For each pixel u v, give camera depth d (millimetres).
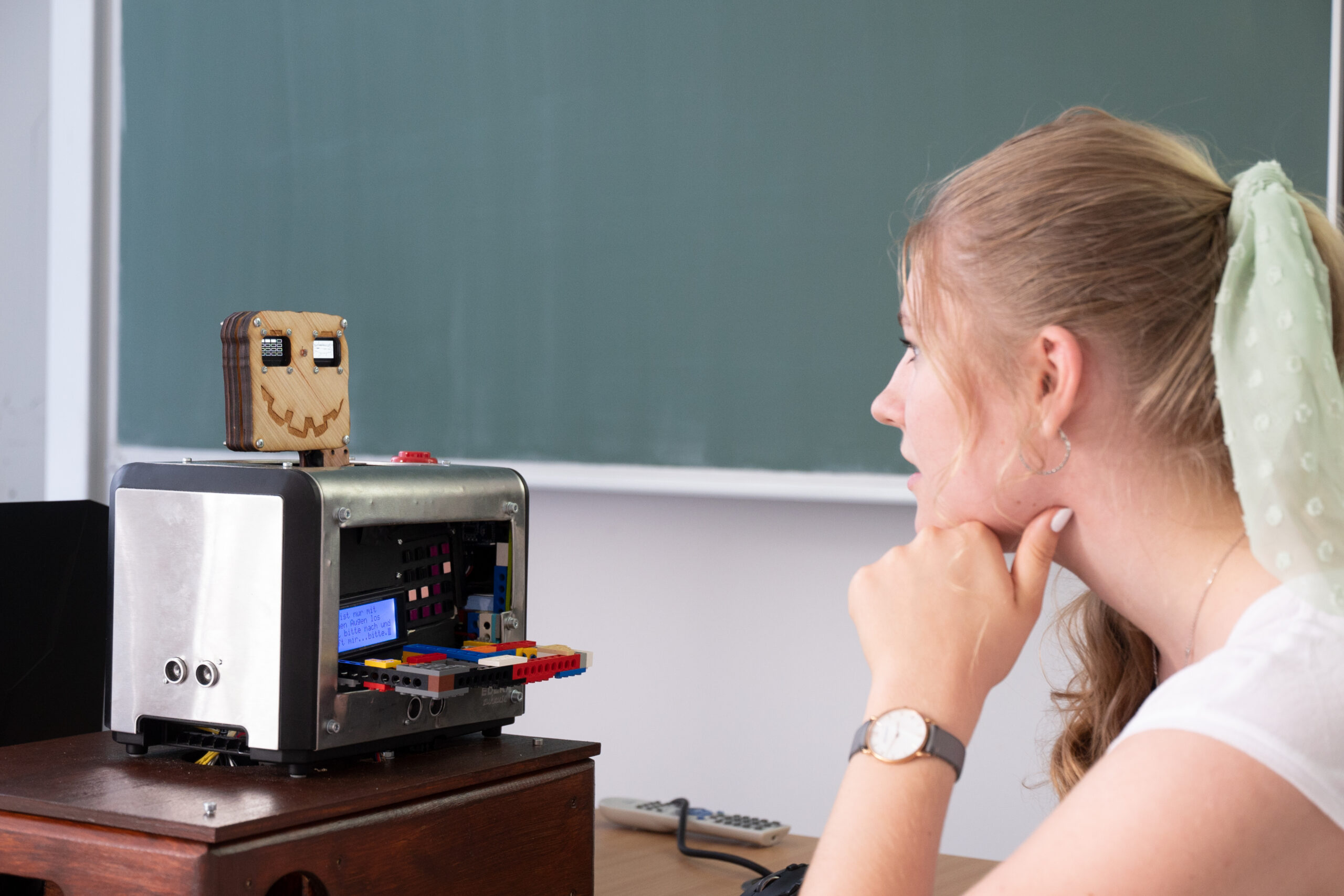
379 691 829
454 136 1923
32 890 816
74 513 1123
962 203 668
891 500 1635
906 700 647
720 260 1748
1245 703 525
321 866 728
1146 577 642
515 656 858
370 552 864
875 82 1644
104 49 2178
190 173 2115
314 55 2021
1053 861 519
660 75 1777
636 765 1863
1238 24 1446
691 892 1057
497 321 1902
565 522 1906
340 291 2016
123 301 2166
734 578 1793
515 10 1873
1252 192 631
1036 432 637
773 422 1719
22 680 1078
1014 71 1567
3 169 2545
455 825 816
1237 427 593
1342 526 582
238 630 804
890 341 1646
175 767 826
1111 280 613
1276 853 506
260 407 859
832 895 589
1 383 2557
